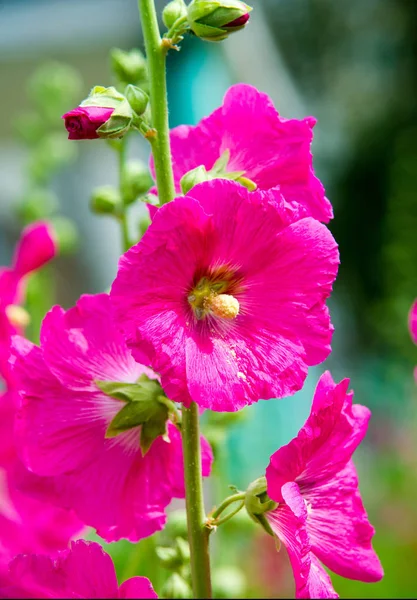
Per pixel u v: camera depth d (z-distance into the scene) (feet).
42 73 6.39
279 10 16.25
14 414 2.81
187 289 2.56
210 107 7.04
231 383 2.52
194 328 2.56
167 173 2.57
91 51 10.12
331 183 18.51
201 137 2.79
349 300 17.63
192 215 2.49
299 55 18.07
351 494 2.68
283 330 2.57
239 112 2.76
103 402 2.71
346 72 18.67
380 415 9.97
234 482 4.97
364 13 18.38
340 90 18.70
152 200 2.66
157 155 2.57
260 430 6.09
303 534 2.43
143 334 2.48
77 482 2.70
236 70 8.50
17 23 9.66
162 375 2.48
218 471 3.34
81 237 9.34
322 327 2.57
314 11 17.81
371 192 17.97
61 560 2.55
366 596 5.55
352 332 17.35
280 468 2.47
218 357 2.54
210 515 2.59
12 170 10.36
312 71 18.35
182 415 2.58
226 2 2.58
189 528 2.58
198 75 7.00
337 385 2.53
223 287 2.61
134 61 3.17
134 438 2.71
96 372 2.71
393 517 7.26
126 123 2.51
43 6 9.62
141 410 2.65
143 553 3.18
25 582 2.56
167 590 2.90
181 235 2.50
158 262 2.49
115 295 2.46
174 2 2.68
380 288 16.88
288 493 2.45
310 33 18.01
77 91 6.46
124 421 2.65
